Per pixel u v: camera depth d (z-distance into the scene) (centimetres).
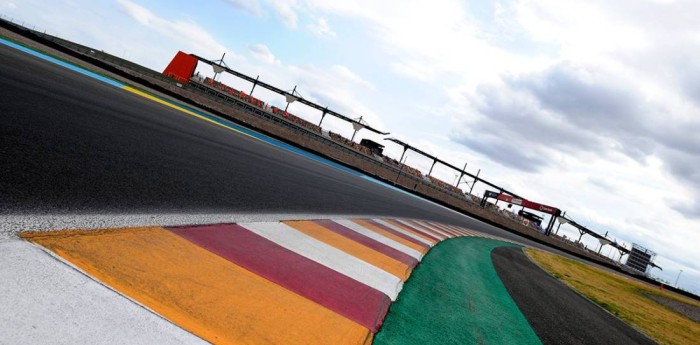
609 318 737
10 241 154
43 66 1081
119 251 185
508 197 5059
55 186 255
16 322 110
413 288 363
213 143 860
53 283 136
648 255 5988
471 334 302
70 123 472
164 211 286
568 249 4594
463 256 772
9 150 290
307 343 173
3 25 2180
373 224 638
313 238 379
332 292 253
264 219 375
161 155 502
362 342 200
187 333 141
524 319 436
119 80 2103
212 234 268
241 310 177
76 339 114
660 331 830
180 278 183
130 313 138
